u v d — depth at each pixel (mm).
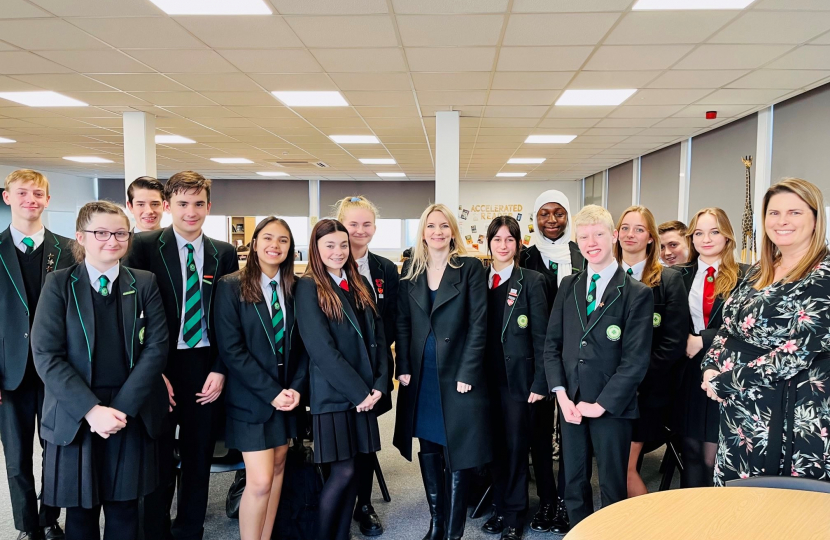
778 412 1536
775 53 3932
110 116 6223
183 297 2100
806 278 1517
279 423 1973
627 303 1872
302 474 2238
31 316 2090
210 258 2178
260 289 1980
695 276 2307
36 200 2123
